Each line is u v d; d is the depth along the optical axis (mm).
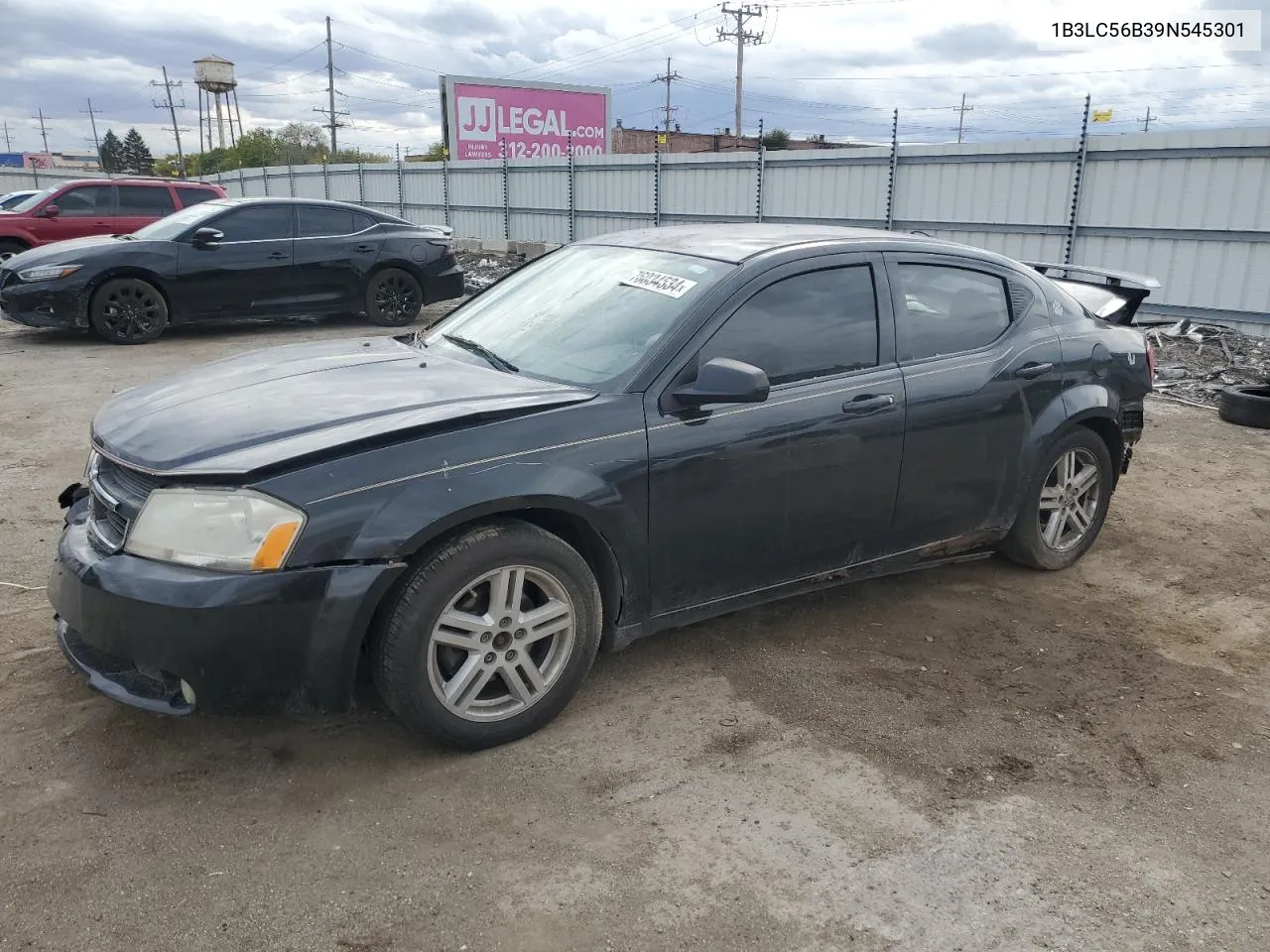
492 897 2482
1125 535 5438
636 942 2346
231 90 78375
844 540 3879
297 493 2740
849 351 3828
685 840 2723
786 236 4039
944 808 2900
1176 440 7555
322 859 2607
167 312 11086
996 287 4438
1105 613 4383
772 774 3051
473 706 3086
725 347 3508
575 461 3123
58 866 2553
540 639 3182
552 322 3824
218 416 3115
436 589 2891
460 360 3775
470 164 24875
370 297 12461
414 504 2836
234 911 2410
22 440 6793
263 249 11539
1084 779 3074
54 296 10469
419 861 2609
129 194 15469
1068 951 2346
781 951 2330
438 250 12922
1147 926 2438
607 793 2930
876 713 3447
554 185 22438
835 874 2598
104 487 3025
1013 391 4289
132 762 3016
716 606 3637
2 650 3691
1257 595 4621
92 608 2799
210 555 2715
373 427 2932
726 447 3438
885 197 15625
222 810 2799
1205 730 3396
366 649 3002
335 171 30719
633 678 3650
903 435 3916
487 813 2820
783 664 3795
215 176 38562
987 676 3752
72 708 3305
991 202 14234
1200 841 2783
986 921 2438
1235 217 11789
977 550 4590
